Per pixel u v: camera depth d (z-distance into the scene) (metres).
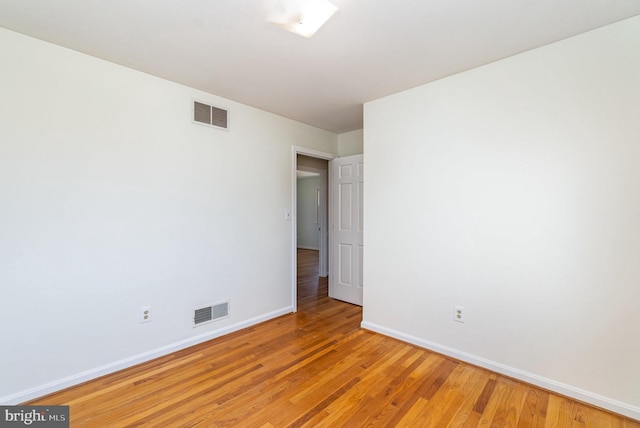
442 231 2.44
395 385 2.00
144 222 2.32
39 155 1.88
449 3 1.53
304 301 3.93
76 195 2.01
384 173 2.81
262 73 2.33
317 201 9.02
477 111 2.24
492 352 2.18
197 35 1.83
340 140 4.18
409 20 1.67
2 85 1.76
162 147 2.41
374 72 2.32
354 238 3.79
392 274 2.76
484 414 1.72
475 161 2.26
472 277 2.28
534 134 2.00
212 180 2.74
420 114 2.56
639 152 1.67
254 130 3.08
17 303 1.81
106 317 2.13
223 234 2.82
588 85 1.81
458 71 2.31
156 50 2.00
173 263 2.48
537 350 2.00
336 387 1.98
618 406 1.72
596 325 1.79
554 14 1.63
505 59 2.11
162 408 1.76
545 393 1.92
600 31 1.76
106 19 1.67
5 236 1.77
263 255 3.18
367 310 2.96
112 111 2.16
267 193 3.22
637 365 1.67
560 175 1.91
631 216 1.69
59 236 1.95
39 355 1.88
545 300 1.96
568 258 1.88
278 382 2.03
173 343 2.48
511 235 2.10
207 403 1.81
